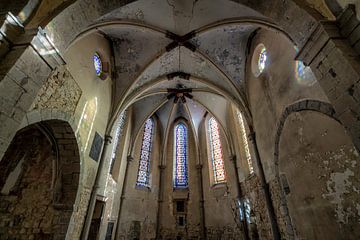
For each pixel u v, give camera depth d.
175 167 15.45
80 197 6.49
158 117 16.92
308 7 3.86
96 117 7.78
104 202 8.92
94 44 7.89
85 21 4.35
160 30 8.55
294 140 5.59
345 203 3.84
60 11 3.83
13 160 6.75
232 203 11.73
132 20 7.76
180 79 12.78
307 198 5.02
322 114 4.46
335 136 4.09
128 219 11.55
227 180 12.70
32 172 6.64
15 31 3.39
